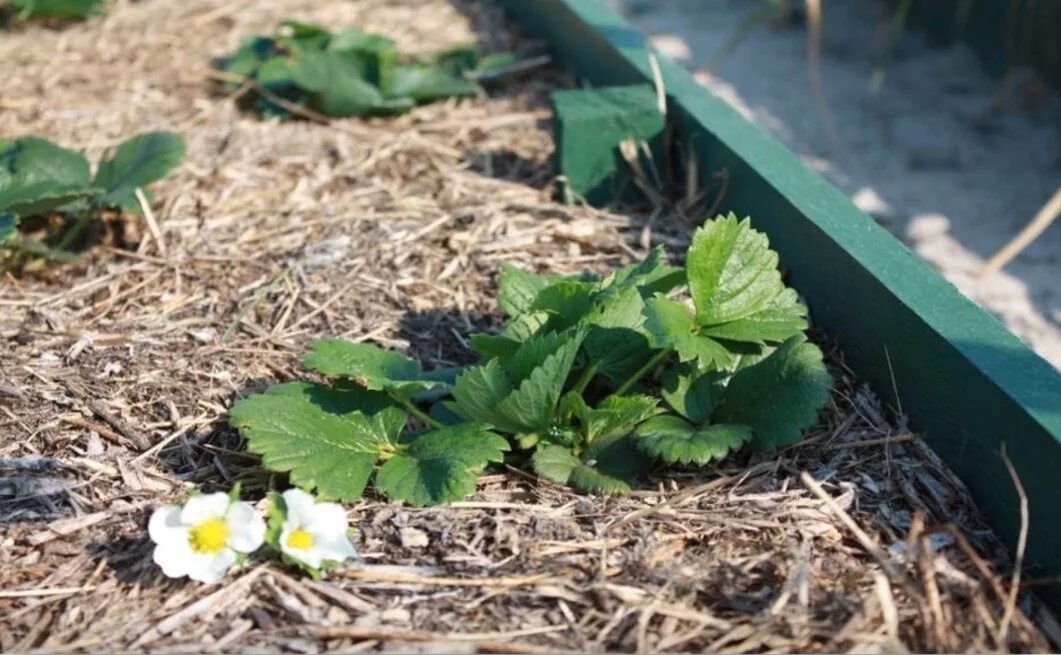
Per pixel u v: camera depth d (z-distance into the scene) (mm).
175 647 415
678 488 487
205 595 436
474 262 629
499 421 499
